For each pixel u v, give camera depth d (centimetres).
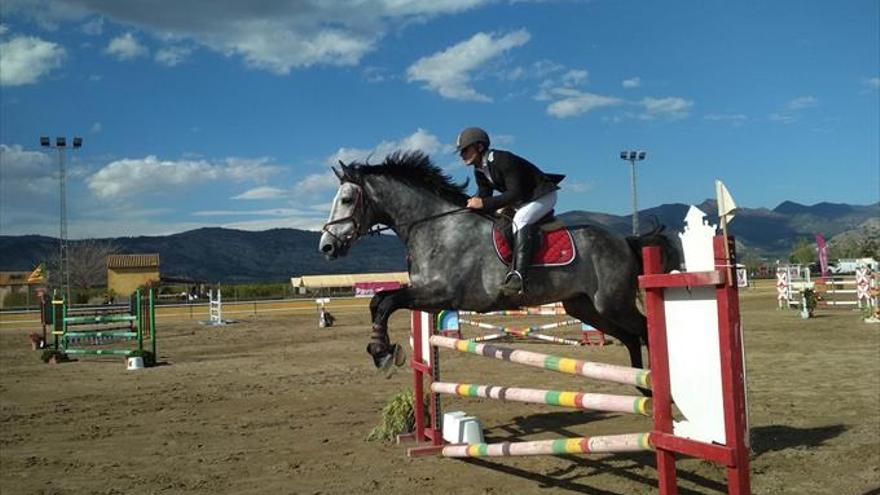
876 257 5656
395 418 677
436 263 553
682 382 331
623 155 3459
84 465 609
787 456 569
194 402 929
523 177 551
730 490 298
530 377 1066
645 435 353
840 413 724
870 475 514
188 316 3378
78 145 3578
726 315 298
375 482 530
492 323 2338
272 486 529
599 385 974
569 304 615
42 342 1936
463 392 565
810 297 2034
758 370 1041
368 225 590
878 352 1218
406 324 2372
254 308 3756
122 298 5106
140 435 731
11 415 871
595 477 529
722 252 299
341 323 2611
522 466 568
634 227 3478
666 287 336
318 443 668
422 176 579
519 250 535
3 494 526
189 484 540
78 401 974
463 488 511
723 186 304
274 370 1248
